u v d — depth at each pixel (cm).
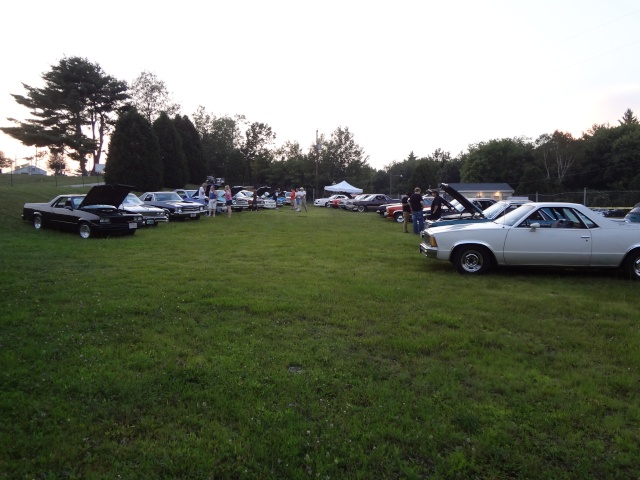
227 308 611
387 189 8625
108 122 4809
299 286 748
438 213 1584
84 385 370
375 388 381
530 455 294
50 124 4528
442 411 346
